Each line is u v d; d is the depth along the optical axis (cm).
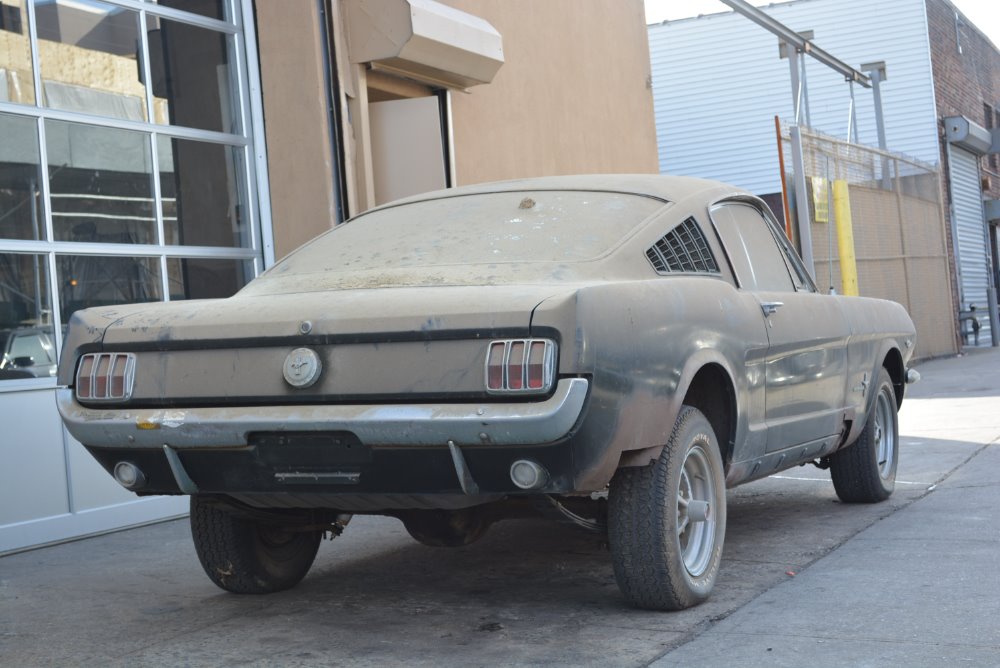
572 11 1220
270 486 406
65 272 681
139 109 743
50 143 680
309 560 511
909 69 2708
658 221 463
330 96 842
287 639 421
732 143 2867
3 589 537
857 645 373
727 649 376
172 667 392
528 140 1133
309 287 445
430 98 944
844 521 609
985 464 793
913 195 2189
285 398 386
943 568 479
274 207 829
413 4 877
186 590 518
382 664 382
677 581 418
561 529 628
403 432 367
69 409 419
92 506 678
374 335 374
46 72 683
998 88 3478
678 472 417
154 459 414
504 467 370
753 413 477
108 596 512
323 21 841
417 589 495
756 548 546
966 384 1547
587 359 357
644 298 395
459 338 366
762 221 563
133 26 745
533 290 373
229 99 817
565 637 403
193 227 775
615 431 371
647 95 1378
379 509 457
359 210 884
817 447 566
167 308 424
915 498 671
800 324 529
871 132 2742
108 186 716
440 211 492
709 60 2881
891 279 2025
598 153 1259
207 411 394
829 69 2778
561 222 456
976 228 3009
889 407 676
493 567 534
